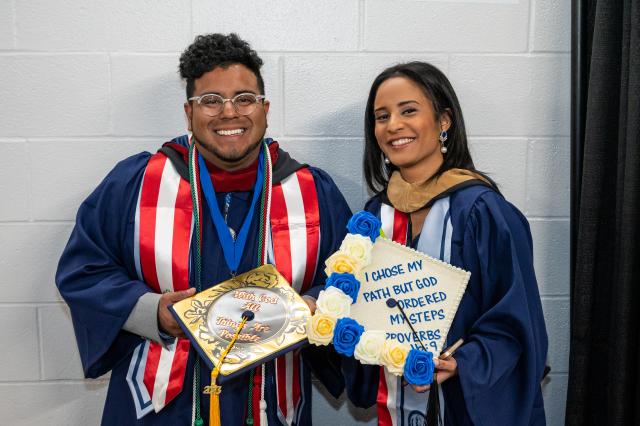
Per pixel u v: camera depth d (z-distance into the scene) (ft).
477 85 5.86
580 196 5.55
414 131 4.40
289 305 4.26
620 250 4.80
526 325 4.05
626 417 4.86
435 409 4.02
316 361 5.10
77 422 6.01
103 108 5.67
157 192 4.68
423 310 4.17
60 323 5.89
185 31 5.65
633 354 4.80
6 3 5.50
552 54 5.86
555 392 6.23
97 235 4.65
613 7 4.99
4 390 5.91
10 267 5.78
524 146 5.95
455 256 4.30
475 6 5.78
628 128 4.66
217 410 3.94
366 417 6.13
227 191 4.70
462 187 4.37
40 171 5.69
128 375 4.61
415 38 5.77
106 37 5.60
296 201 4.85
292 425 4.71
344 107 5.82
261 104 4.47
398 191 4.67
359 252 4.24
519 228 4.35
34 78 5.60
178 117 5.73
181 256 4.56
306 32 5.72
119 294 4.43
